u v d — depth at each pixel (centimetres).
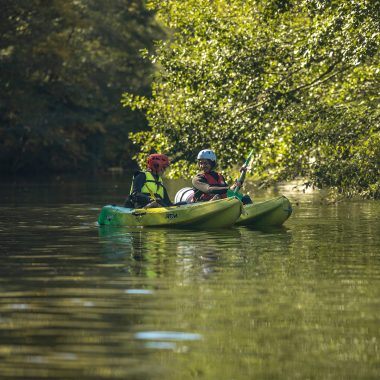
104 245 2819
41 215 4222
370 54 3516
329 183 3934
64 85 10938
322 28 3609
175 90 4378
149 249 2698
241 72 4016
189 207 3431
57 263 2369
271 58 4003
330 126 3894
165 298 1814
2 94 10506
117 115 12812
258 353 1380
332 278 2077
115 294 1864
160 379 1245
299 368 1302
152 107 4397
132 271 2202
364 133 3869
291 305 1741
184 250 2669
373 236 3081
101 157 13088
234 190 3756
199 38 4222
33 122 10631
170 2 4344
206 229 3372
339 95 4072
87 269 2244
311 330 1527
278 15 3919
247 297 1823
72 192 6862
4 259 2464
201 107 4178
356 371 1287
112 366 1308
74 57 11138
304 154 4072
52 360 1340
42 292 1892
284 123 4038
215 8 4266
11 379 1245
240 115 4153
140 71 13125
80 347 1415
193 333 1505
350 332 1512
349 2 3497
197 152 4234
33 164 12188
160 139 4288
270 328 1541
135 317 1630
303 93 4131
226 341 1451
